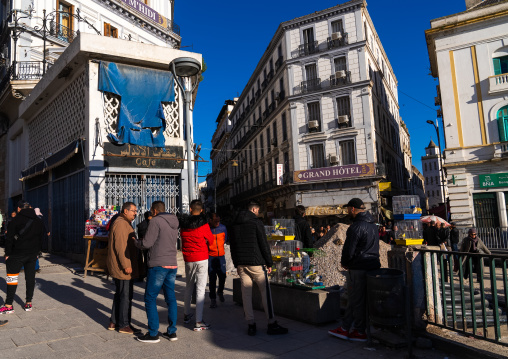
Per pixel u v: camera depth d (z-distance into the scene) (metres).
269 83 33.03
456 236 13.15
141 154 10.43
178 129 11.43
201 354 4.11
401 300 4.05
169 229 4.71
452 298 4.25
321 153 27.05
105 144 9.96
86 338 4.60
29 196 15.69
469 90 19.05
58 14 20.19
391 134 33.41
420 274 4.51
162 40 26.16
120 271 4.82
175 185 11.13
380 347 4.33
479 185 18.50
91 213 9.71
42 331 4.84
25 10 19.19
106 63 10.39
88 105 10.17
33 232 5.85
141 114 10.67
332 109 26.66
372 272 4.37
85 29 21.17
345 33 26.41
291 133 28.17
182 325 5.24
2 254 12.88
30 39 19.19
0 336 4.61
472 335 3.96
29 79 17.73
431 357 4.00
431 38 20.34
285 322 5.37
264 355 4.08
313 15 27.64
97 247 9.02
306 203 27.00
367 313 4.46
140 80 10.80
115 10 22.81
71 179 11.33
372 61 28.16
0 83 19.56
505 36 18.39
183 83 11.63
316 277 5.71
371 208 24.80
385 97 32.06
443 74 19.67
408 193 40.22
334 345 4.40
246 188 42.44
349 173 25.34
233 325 5.25
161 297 7.01
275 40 30.77
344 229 8.70
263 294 4.83
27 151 16.09
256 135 38.31
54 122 13.12
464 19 19.03
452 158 19.19
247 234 4.88
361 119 25.58
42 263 10.59
